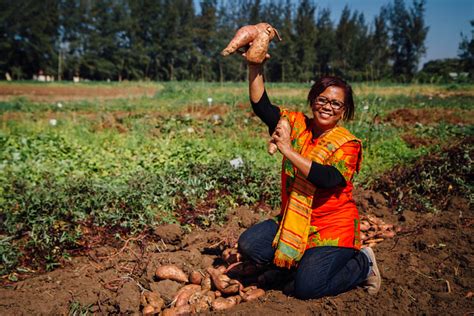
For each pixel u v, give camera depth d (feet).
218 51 169.58
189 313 9.39
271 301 9.59
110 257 12.32
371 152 24.16
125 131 31.35
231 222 14.38
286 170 9.75
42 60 181.57
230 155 22.67
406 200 16.63
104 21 187.83
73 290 10.50
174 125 31.22
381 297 9.79
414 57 181.57
